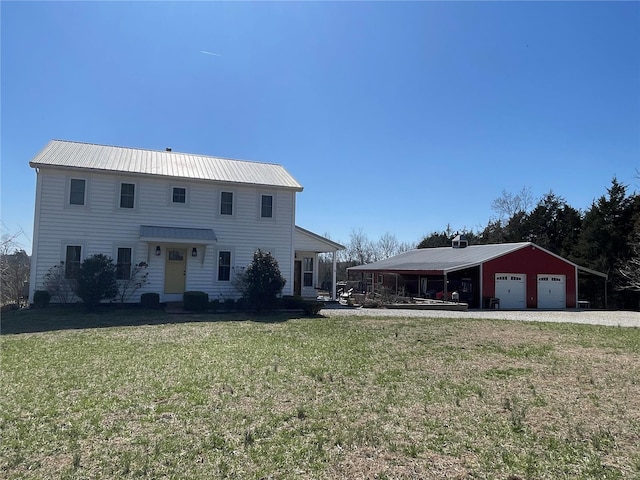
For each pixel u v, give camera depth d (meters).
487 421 5.28
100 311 16.56
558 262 28.22
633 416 5.52
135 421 5.09
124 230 18.64
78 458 4.06
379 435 4.77
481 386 6.82
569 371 7.90
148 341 10.48
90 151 20.22
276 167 23.97
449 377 7.34
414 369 7.87
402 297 24.94
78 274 16.44
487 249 29.88
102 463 4.03
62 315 15.41
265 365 7.96
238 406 5.66
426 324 14.61
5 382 6.71
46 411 5.39
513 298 26.89
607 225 33.47
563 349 10.20
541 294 27.53
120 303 18.08
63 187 17.88
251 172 22.17
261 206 21.05
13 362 8.09
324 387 6.60
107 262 16.78
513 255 27.12
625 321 18.16
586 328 14.61
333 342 10.55
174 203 19.52
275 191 21.31
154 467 3.96
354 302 23.45
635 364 8.54
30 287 17.33
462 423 5.20
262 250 20.88
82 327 12.89
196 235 19.11
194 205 19.83
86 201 18.14
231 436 4.68
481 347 10.28
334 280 24.38
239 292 19.38
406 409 5.67
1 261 21.72
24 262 21.94
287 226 21.44
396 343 10.59
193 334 11.62
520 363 8.55
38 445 4.40
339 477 3.86
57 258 17.66
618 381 7.20
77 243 17.92
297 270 24.67
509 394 6.41
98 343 10.16
